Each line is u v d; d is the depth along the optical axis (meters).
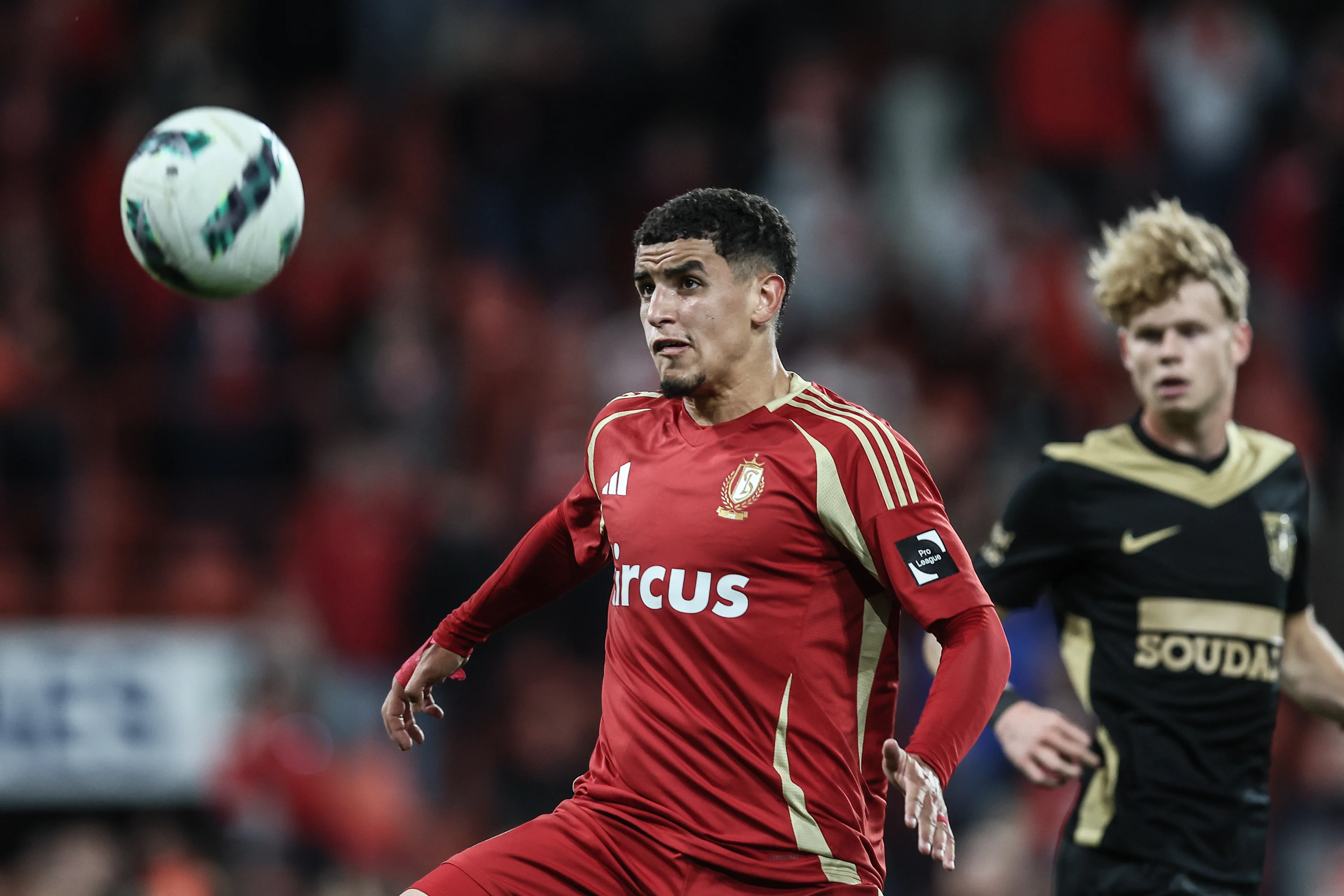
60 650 33.72
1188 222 17.39
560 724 35.88
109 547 37.16
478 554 37.06
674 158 49.53
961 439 41.19
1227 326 17.11
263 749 32.75
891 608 14.16
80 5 48.06
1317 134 51.22
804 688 13.71
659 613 13.96
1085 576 17.36
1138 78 51.03
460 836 34.81
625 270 49.06
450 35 51.81
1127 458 17.33
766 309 14.10
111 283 43.03
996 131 51.00
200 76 46.53
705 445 14.14
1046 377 43.59
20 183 45.34
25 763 33.31
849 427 13.83
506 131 50.22
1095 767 17.03
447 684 36.25
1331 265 49.22
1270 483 17.33
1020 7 53.59
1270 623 16.92
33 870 32.44
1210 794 16.56
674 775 13.85
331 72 50.38
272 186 14.83
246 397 39.75
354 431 39.41
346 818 33.03
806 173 47.72
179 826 35.62
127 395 39.44
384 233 45.94
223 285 14.84
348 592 36.94
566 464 38.88
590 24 53.16
